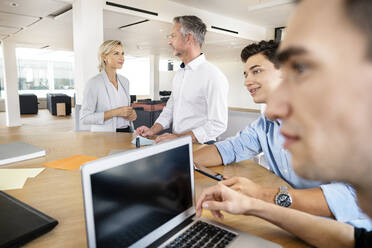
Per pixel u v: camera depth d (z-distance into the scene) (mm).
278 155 1168
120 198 543
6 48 7438
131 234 558
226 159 1300
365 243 578
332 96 158
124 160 556
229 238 627
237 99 15016
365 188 184
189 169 744
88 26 3768
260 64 1170
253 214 682
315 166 175
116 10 4234
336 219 750
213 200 736
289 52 170
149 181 615
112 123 2201
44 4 4059
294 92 177
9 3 4016
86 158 1323
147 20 5008
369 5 148
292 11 185
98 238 492
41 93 14078
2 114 10195
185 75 1983
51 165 1216
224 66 15594
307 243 652
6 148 1392
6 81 7434
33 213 711
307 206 763
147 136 1930
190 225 682
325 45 157
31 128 7258
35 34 6621
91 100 2133
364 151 159
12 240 585
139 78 17562
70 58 14633
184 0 5117
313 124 168
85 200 474
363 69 151
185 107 2014
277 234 693
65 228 691
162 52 11133
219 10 5805
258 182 1073
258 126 1301
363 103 153
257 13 6000
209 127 1789
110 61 2199
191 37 1863
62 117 9703
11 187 958
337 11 158
